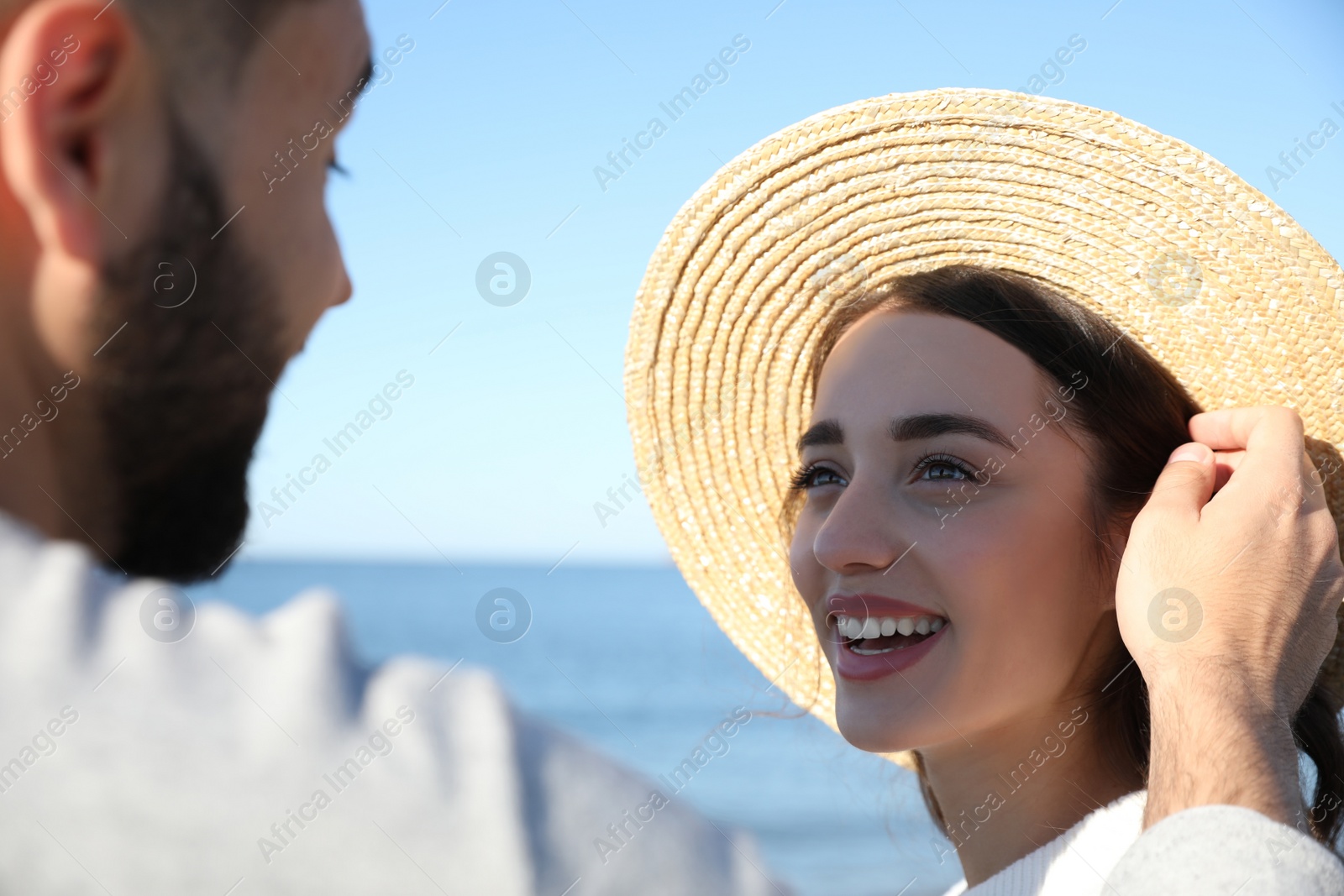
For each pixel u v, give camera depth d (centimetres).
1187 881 123
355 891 46
